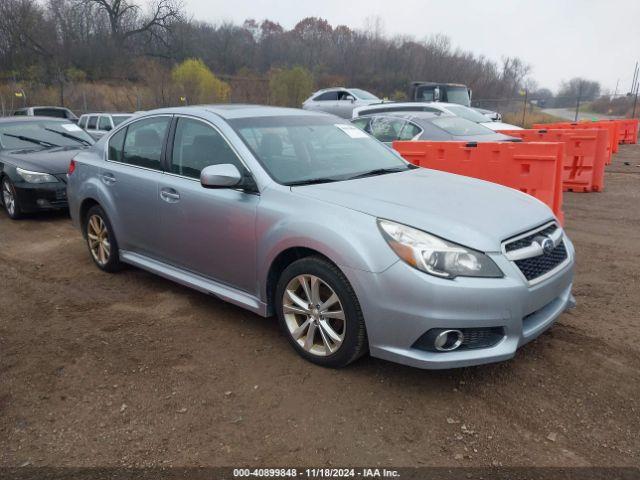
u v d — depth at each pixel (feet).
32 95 101.60
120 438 9.68
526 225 11.21
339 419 10.06
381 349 10.53
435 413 10.18
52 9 143.84
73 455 9.27
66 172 26.81
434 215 10.82
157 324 14.21
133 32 154.51
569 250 12.38
